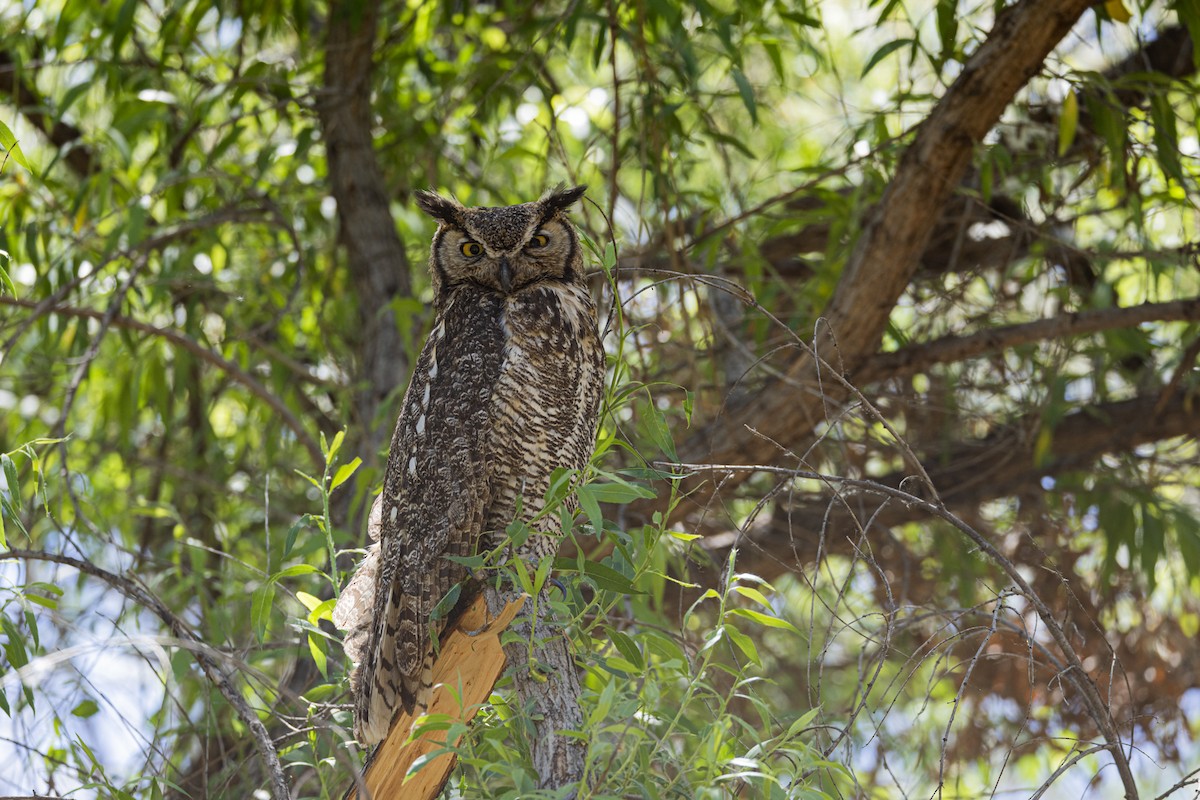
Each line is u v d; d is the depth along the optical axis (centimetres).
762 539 1102
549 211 779
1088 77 931
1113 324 982
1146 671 1120
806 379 952
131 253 1072
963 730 1068
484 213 784
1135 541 1110
